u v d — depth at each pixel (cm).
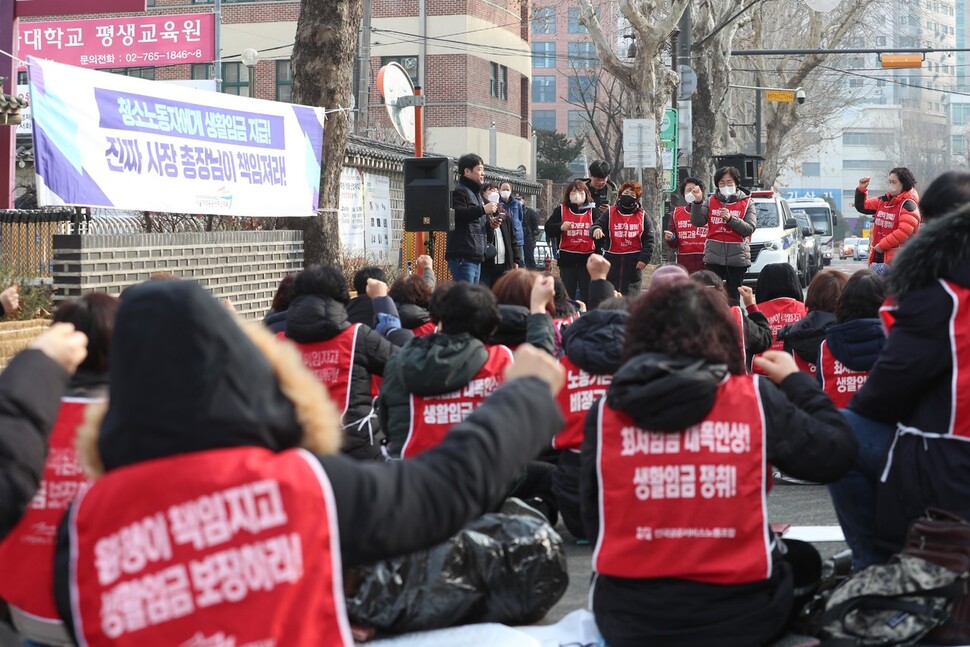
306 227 1394
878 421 495
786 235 2419
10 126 1099
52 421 315
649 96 2686
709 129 3328
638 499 407
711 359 408
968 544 418
